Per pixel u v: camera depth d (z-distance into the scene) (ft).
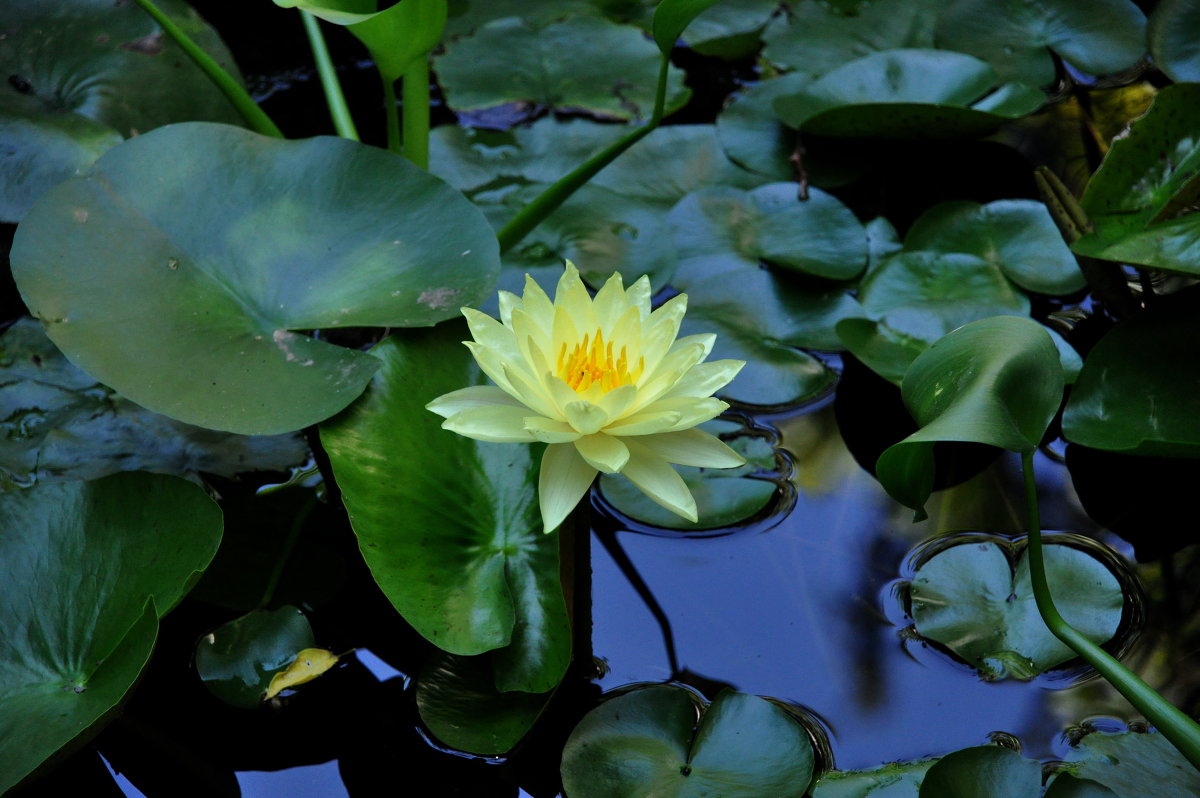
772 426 7.73
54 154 7.85
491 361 7.32
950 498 7.63
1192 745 7.13
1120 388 7.59
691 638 7.43
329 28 8.55
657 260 7.95
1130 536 7.55
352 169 7.64
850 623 7.45
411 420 7.45
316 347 7.48
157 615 7.20
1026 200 8.04
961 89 8.23
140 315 7.44
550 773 7.27
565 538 7.43
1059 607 7.42
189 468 7.60
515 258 7.94
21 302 7.81
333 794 7.25
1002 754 7.23
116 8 8.10
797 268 7.92
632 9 8.86
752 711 7.29
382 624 7.44
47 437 7.59
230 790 7.25
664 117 8.34
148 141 7.59
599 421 7.22
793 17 8.57
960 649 7.39
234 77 8.13
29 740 7.14
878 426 7.73
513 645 7.30
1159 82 8.40
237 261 7.54
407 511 7.36
